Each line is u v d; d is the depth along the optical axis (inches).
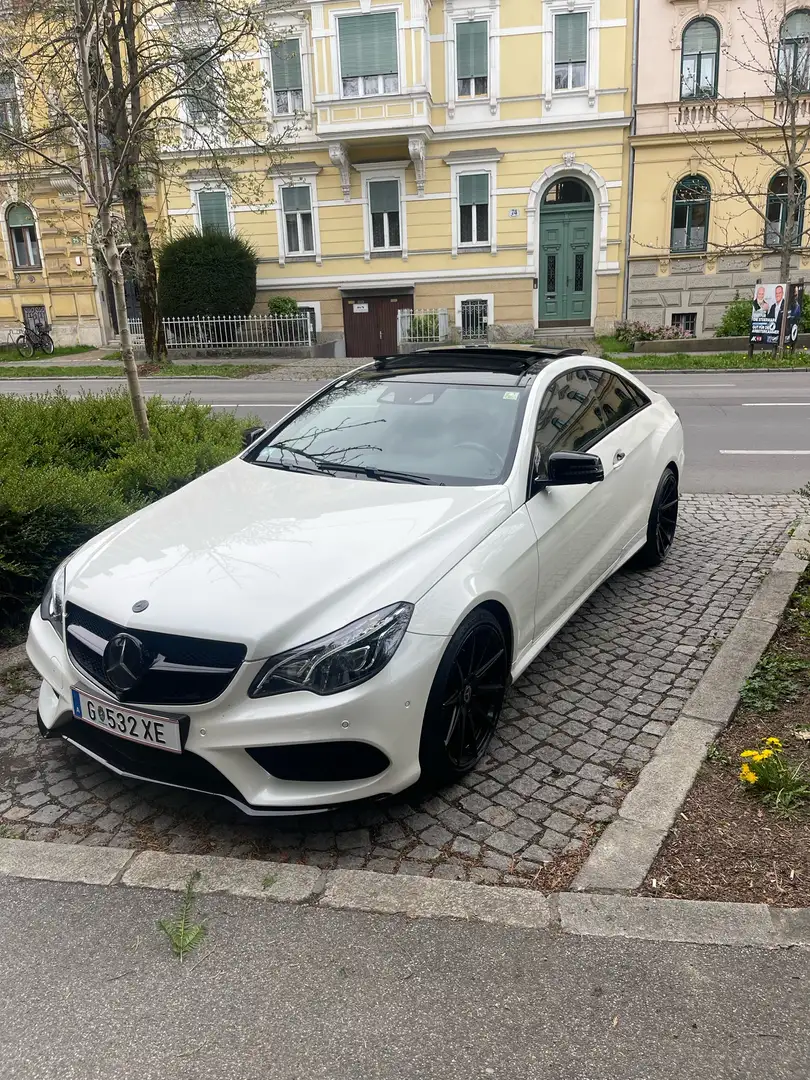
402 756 115.4
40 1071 83.4
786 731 142.9
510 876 110.7
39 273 1112.2
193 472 242.5
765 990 91.1
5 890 108.9
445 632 118.9
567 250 989.8
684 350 884.6
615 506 189.8
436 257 999.6
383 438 164.4
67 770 137.9
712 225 957.8
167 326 991.6
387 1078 82.0
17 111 433.4
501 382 172.9
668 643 181.9
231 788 112.0
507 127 949.2
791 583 208.7
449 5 926.4
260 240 1026.7
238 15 546.9
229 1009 90.4
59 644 130.0
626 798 125.0
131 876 110.5
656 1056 83.8
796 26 900.0
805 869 109.0
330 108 938.1
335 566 120.6
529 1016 88.7
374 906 104.3
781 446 407.5
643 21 909.2
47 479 201.9
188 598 116.6
